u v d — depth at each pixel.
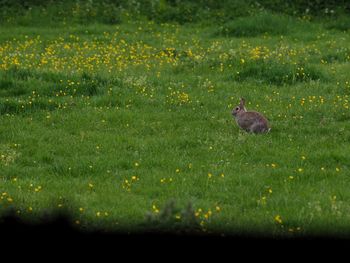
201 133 22.48
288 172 18.78
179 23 43.84
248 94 27.33
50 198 17.20
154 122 23.73
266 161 19.84
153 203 16.92
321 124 23.34
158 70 31.50
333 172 18.80
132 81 28.67
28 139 22.19
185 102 26.09
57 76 28.83
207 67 31.50
